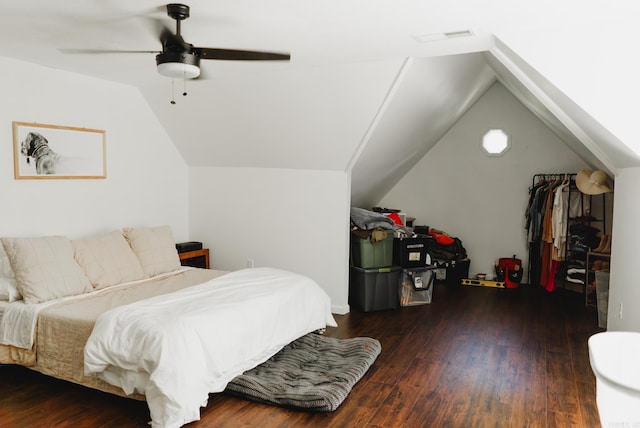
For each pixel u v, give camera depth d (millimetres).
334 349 3676
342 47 3191
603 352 1360
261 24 2711
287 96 4121
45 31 2887
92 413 2744
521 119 6227
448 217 6703
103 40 3072
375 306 4895
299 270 4977
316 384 3027
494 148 6422
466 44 3123
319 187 4809
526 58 2877
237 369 2949
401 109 4258
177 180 5309
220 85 4250
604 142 3412
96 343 2686
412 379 3203
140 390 2611
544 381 3172
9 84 3562
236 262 5297
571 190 5617
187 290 3324
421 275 5188
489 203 6465
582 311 4902
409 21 2641
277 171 4980
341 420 2668
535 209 5836
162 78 4281
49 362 3023
